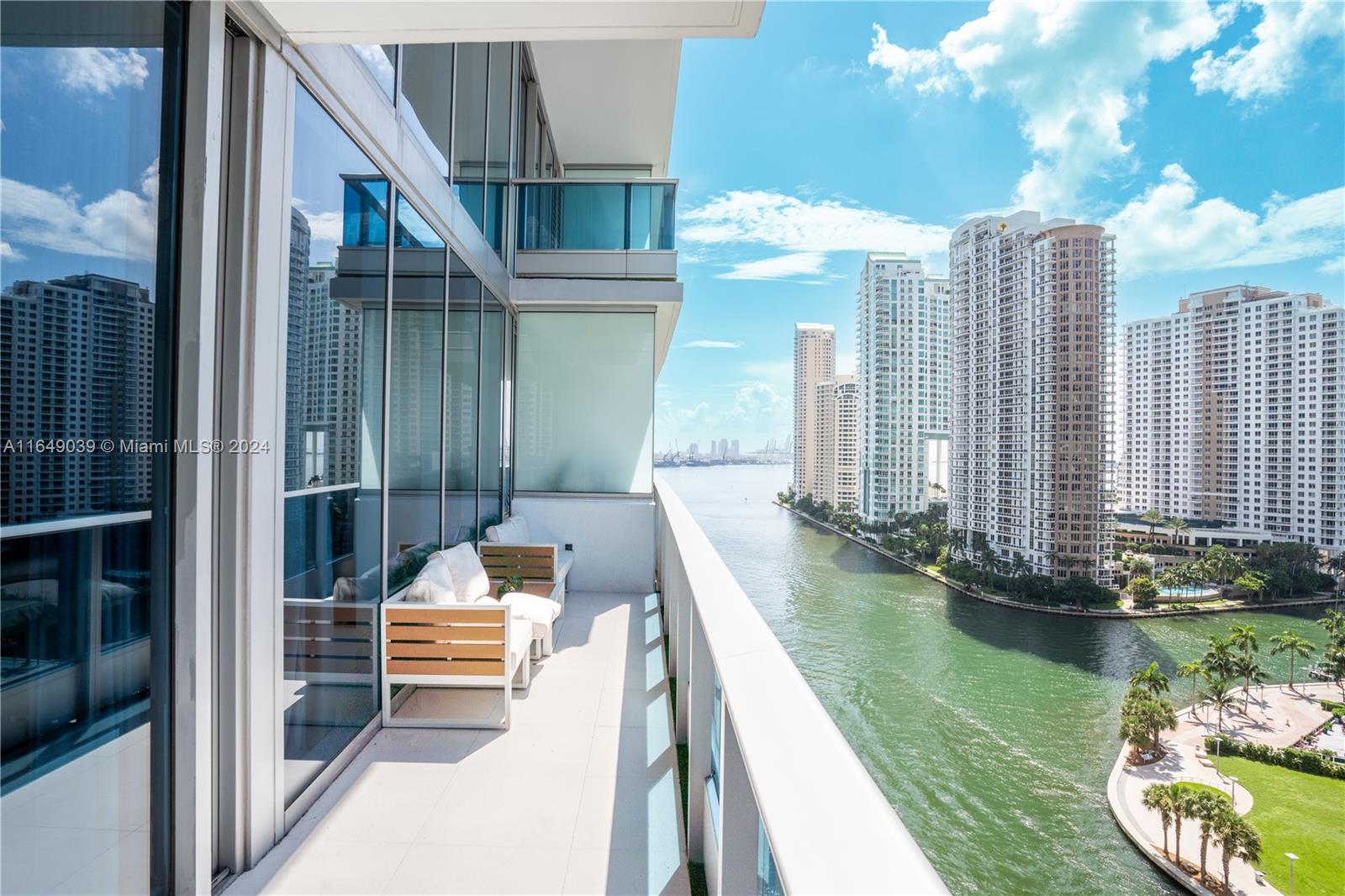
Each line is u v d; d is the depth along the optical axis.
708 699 2.17
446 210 4.25
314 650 2.60
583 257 7.16
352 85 2.78
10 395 1.30
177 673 1.76
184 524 1.77
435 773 2.83
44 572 1.38
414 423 3.72
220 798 2.10
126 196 1.59
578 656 4.45
